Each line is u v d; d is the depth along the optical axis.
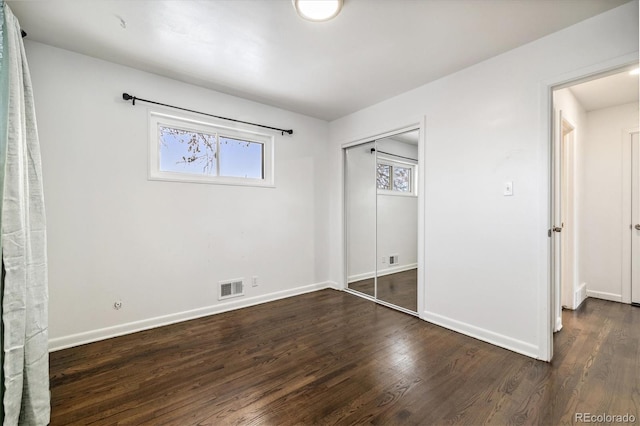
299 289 3.74
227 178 3.17
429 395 1.65
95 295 2.38
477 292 2.41
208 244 2.98
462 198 2.52
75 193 2.29
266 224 3.43
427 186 2.80
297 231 3.72
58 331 2.22
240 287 3.21
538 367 1.93
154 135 2.72
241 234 3.22
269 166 3.49
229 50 2.23
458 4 1.70
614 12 1.74
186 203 2.85
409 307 3.14
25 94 1.54
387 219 3.42
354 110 3.60
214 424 1.44
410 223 3.16
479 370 1.90
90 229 2.36
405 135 3.18
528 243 2.11
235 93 3.08
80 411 1.53
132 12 1.79
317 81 2.78
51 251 2.20
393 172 3.31
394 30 1.96
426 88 2.82
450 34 2.01
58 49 2.22
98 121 2.39
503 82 2.25
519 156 2.16
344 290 3.93
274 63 2.43
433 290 2.75
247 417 1.48
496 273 2.29
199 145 3.00
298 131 3.71
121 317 2.49
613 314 2.90
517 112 2.17
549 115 2.03
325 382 1.79
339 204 3.95
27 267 1.44
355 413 1.51
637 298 3.21
